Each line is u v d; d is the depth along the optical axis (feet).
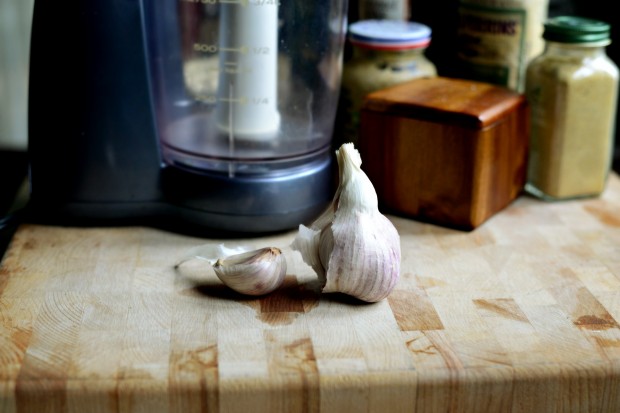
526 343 1.86
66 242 2.15
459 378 1.77
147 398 1.73
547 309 1.96
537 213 2.35
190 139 2.19
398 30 2.44
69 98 2.13
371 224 1.92
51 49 2.10
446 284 2.04
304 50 2.18
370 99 2.27
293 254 2.13
